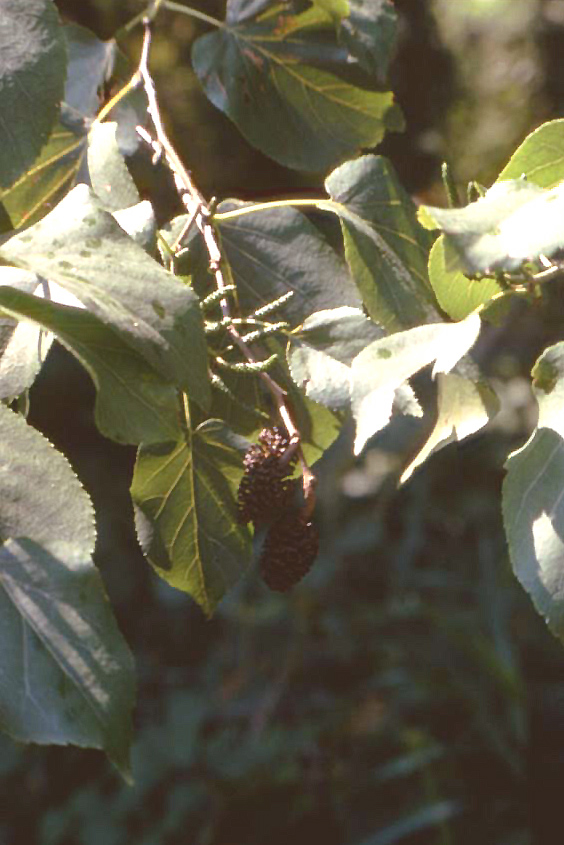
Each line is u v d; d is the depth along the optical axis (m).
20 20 0.67
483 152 1.77
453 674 1.84
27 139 0.67
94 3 1.44
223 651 2.02
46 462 0.61
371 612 1.95
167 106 1.53
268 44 0.79
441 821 1.64
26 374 0.66
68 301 0.64
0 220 0.71
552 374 0.63
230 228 0.72
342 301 0.72
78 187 0.63
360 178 0.72
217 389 0.71
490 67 1.81
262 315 0.69
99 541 2.12
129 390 0.62
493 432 2.10
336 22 0.79
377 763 1.77
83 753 1.85
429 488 2.09
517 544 0.62
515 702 1.74
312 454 0.71
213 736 1.86
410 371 0.64
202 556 0.69
